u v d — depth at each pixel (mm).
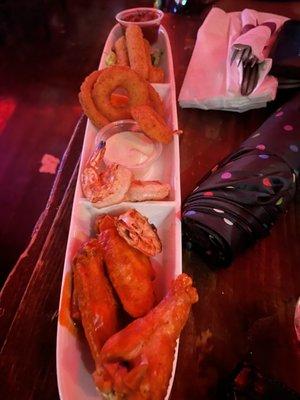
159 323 185
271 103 391
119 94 372
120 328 208
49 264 272
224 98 369
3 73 775
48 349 231
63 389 186
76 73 769
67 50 810
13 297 265
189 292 198
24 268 282
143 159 312
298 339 230
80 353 208
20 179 609
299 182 292
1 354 228
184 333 235
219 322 241
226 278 261
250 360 219
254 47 363
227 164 284
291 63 367
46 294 255
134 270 222
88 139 330
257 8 532
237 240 247
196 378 218
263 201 255
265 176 262
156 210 274
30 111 705
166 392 176
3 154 643
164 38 450
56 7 907
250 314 245
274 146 281
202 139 362
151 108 319
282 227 291
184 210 263
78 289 217
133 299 213
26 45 829
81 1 909
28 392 214
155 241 240
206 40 424
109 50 427
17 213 569
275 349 230
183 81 411
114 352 177
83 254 231
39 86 744
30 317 244
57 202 332
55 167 621
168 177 308
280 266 268
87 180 278
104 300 212
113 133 335
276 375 219
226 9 530
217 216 248
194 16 525
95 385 189
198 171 335
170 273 239
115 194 264
